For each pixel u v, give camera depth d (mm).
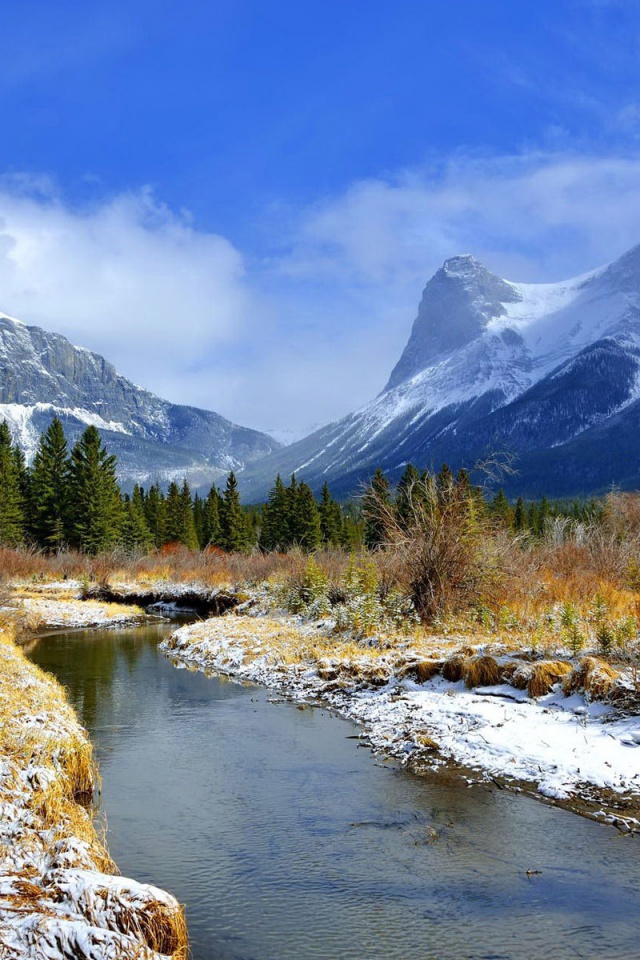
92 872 5777
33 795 7941
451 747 11664
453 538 21688
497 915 6574
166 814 9141
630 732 11125
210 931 6348
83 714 14789
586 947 6039
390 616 21875
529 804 9312
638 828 8438
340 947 6070
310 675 17844
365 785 10234
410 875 7391
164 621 33438
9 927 4914
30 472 76438
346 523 79938
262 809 9336
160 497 91438
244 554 65938
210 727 13719
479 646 17016
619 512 31203
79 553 62188
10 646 19391
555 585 22422
